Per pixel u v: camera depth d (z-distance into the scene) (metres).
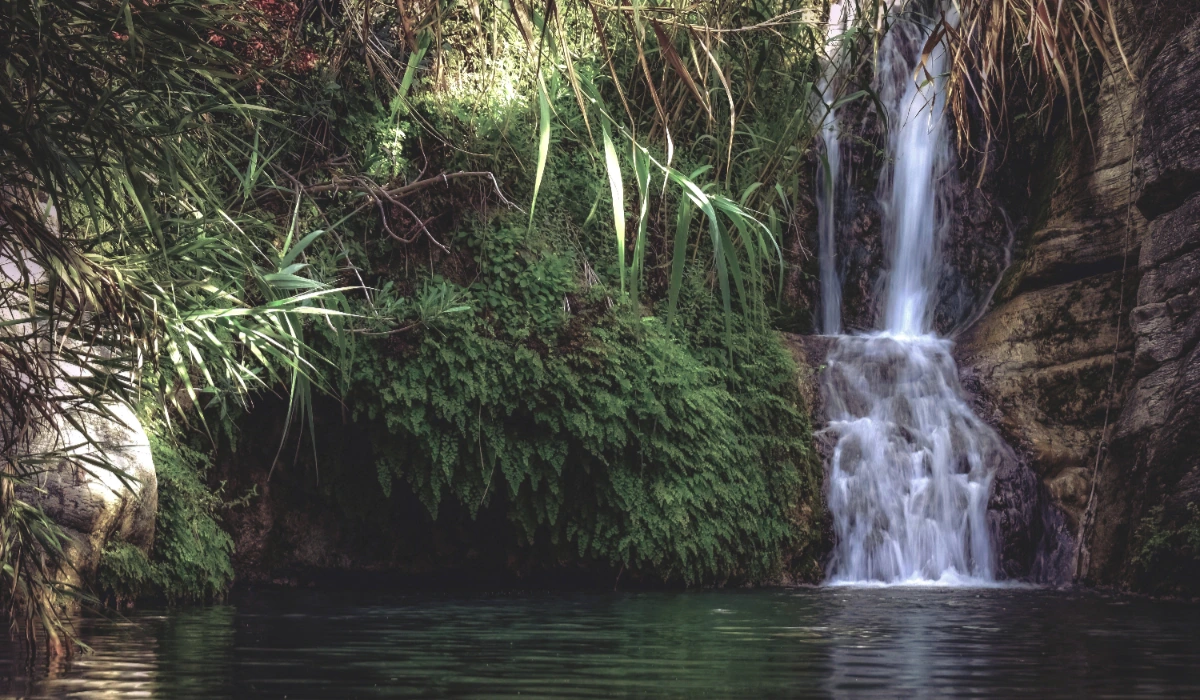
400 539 10.30
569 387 9.92
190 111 4.04
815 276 13.62
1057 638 5.74
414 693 3.69
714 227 3.99
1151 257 10.62
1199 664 4.69
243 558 9.77
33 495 6.20
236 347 8.19
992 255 13.86
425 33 7.10
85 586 6.46
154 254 4.26
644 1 5.61
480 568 10.41
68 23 3.64
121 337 4.23
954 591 9.58
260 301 6.06
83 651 4.79
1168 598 8.93
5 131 3.55
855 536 11.20
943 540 11.20
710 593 9.28
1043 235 12.72
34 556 4.32
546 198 10.87
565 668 4.38
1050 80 4.27
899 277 14.03
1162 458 9.66
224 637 5.48
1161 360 10.20
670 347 10.65
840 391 12.06
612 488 10.12
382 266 10.00
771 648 5.16
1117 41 3.85
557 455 9.89
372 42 8.79
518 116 10.38
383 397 9.27
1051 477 11.34
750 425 11.26
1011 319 12.55
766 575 10.75
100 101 3.52
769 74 9.81
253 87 8.25
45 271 3.82
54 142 3.61
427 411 9.63
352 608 7.38
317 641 5.34
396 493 10.29
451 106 10.09
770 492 11.04
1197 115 10.38
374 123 9.70
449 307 9.45
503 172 10.46
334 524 10.16
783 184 8.57
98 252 4.17
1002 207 14.04
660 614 7.08
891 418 11.88
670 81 6.38
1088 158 12.41
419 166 10.20
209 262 4.80
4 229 3.71
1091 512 10.63
